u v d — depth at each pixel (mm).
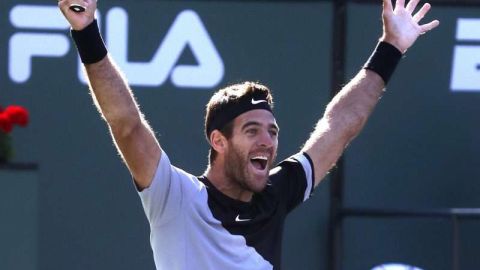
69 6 12539
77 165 27656
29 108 27641
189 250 13062
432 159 28734
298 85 28250
